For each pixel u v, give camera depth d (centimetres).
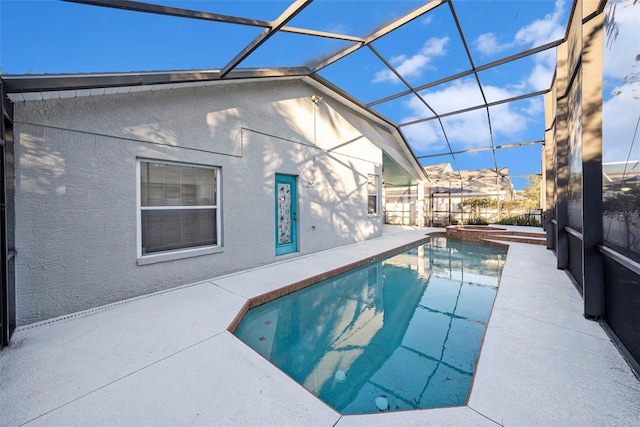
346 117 864
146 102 400
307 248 712
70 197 331
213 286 445
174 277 434
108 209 362
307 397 191
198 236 477
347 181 871
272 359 284
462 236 1148
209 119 481
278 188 648
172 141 429
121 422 169
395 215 1834
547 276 490
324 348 306
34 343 262
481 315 392
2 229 255
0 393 193
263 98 586
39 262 309
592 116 297
